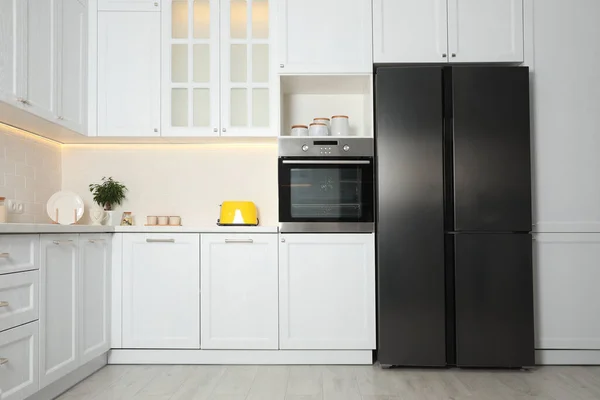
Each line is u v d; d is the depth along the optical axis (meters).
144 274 3.45
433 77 3.39
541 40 3.49
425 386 2.98
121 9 3.67
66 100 3.31
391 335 3.33
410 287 3.34
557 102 3.48
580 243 3.44
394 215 3.36
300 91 3.96
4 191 3.21
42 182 3.68
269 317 3.43
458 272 3.32
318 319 3.42
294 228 3.44
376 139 3.42
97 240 3.24
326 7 3.56
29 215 3.50
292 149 3.49
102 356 3.39
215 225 3.97
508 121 3.37
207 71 3.68
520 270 3.33
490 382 3.07
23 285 2.44
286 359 3.44
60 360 2.76
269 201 3.99
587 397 2.79
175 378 3.12
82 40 3.55
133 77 3.65
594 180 3.46
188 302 3.44
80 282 3.00
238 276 3.44
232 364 3.44
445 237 3.37
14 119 3.06
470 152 3.36
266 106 3.66
